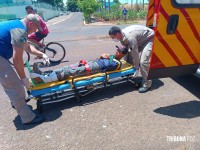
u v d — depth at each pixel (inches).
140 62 178.7
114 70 180.5
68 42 464.8
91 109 164.1
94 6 1262.3
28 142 133.5
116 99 175.9
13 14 1761.8
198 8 138.4
